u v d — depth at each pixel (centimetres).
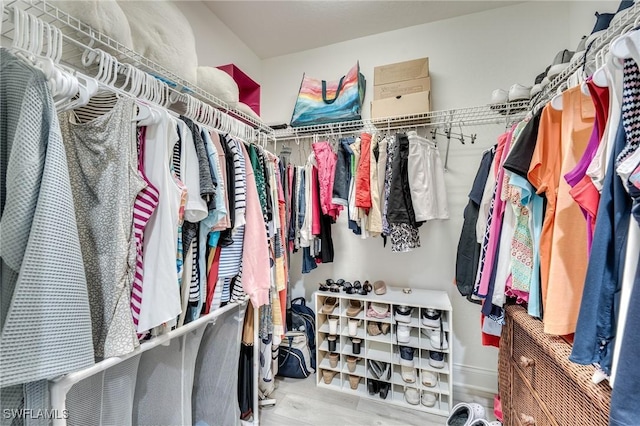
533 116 92
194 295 100
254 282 121
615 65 55
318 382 182
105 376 84
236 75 175
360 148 160
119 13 90
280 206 159
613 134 57
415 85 174
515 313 104
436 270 189
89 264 77
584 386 59
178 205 86
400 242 152
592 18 141
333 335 183
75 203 78
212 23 185
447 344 160
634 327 45
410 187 153
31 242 53
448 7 178
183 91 124
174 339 108
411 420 151
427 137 188
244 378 145
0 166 55
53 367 54
